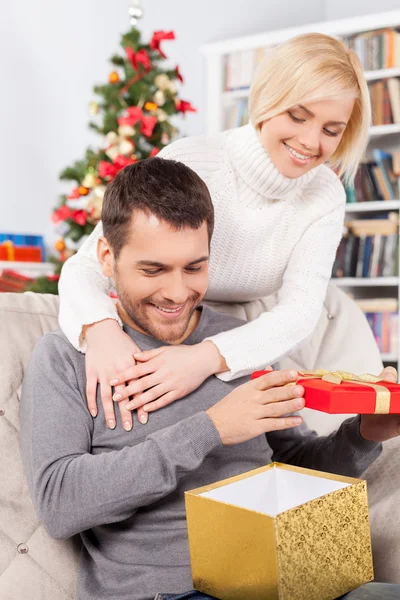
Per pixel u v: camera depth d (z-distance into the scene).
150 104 2.92
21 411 1.06
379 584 0.79
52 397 1.00
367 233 3.84
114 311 1.10
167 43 4.08
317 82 1.15
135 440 1.02
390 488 1.15
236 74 4.20
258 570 0.72
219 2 4.42
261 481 0.89
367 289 4.00
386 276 3.79
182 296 0.98
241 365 1.11
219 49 4.21
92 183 2.86
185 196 0.96
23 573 1.03
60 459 0.95
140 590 0.95
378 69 3.80
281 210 1.37
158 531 1.00
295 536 0.72
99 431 1.02
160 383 1.03
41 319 1.25
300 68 1.16
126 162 2.79
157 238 0.95
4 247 3.28
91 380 1.03
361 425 1.08
